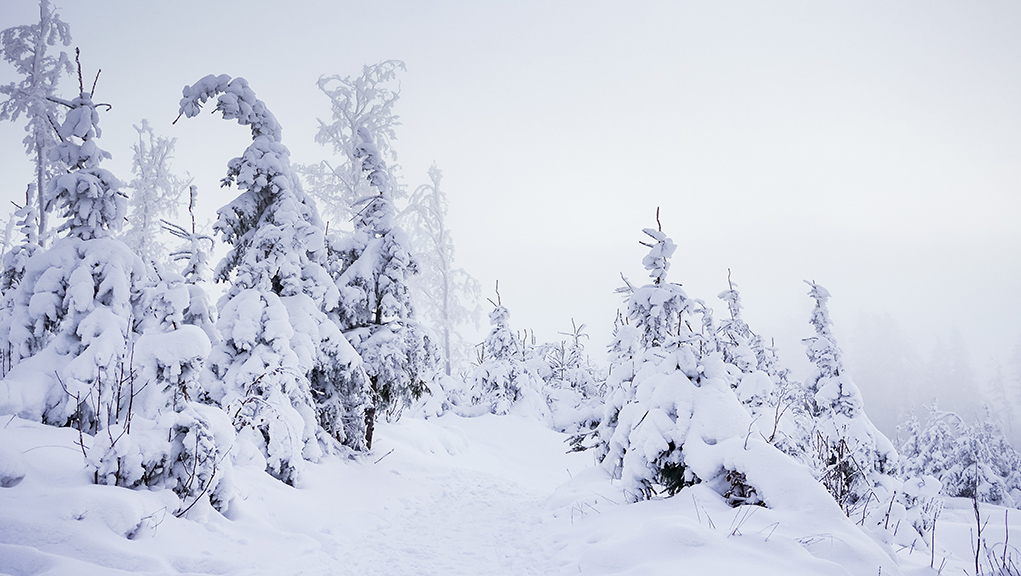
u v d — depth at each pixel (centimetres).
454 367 3472
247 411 915
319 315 1198
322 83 2645
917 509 1028
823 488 662
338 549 688
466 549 704
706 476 754
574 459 2159
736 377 1038
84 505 512
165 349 727
